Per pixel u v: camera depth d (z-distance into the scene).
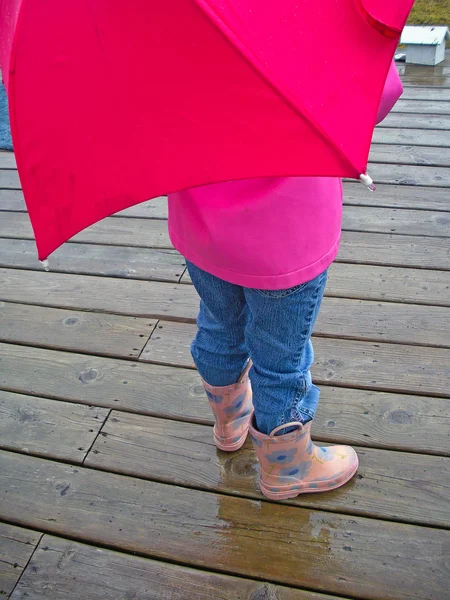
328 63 0.63
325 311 1.88
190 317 1.92
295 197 0.91
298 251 0.95
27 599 1.28
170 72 0.60
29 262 2.23
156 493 1.46
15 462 1.55
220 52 0.58
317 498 1.41
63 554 1.35
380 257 2.07
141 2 0.58
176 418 1.62
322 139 0.61
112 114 0.63
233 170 0.63
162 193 0.65
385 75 0.66
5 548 1.37
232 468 1.49
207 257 1.00
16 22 0.60
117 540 1.37
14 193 2.65
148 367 1.77
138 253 2.22
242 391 1.41
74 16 0.59
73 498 1.46
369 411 1.58
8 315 2.00
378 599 1.22
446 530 1.32
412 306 1.87
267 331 1.07
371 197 2.38
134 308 1.98
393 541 1.31
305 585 1.26
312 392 1.29
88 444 1.58
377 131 2.80
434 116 2.88
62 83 0.62
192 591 1.27
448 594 1.22
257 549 1.33
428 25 3.73
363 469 1.46
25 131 0.65
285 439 1.27
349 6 0.65
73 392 1.72
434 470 1.44
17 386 1.76
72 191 0.68
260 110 0.61
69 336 1.90
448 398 1.60
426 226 2.20
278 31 0.61
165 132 0.63
